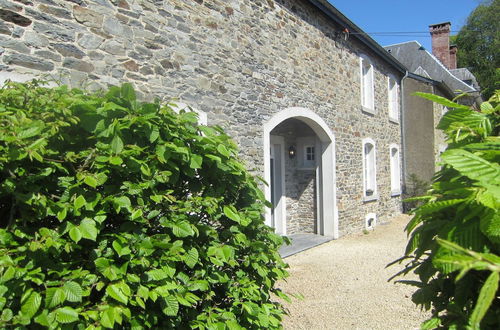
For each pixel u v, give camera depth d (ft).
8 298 4.87
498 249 3.46
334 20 26.53
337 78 27.96
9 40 10.79
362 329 12.29
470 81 67.10
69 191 5.84
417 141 44.09
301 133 29.48
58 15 11.91
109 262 5.65
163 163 6.94
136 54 14.02
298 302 14.88
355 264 20.65
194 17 16.40
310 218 29.22
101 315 5.23
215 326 6.68
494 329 3.69
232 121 17.94
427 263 4.68
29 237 5.38
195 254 6.68
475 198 3.43
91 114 6.62
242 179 8.29
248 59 19.21
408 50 68.64
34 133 5.43
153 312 6.20
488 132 4.69
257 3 20.10
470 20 96.78
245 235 8.07
